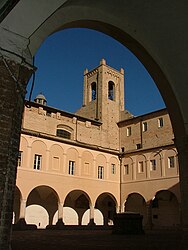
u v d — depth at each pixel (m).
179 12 8.34
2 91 5.91
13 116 5.99
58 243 13.47
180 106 9.91
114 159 38.72
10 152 5.81
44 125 35.44
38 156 31.41
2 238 5.36
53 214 34.56
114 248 11.22
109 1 8.06
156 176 34.56
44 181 31.05
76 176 33.94
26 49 6.39
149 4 8.23
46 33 6.84
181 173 9.88
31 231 26.03
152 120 38.50
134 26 9.04
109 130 43.09
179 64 9.61
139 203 38.47
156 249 10.81
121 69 50.66
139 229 22.95
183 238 9.39
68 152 33.94
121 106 47.19
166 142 35.75
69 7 7.51
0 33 6.04
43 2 6.48
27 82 6.46
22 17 6.27
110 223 39.72
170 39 9.15
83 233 23.42
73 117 39.00
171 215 35.19
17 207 31.31
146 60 9.84
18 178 29.17
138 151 37.25
